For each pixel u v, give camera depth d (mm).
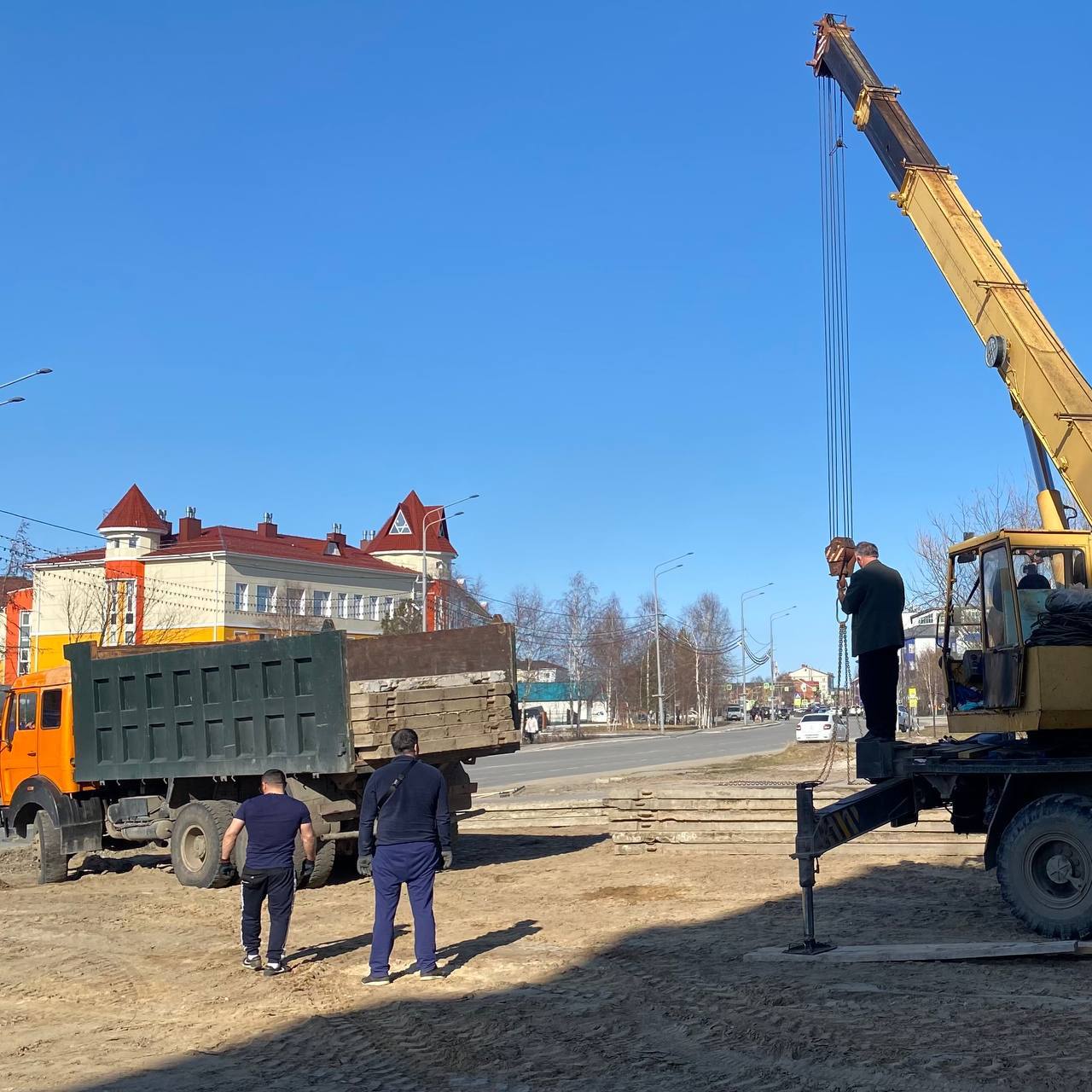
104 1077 6707
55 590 69250
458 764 16094
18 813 16141
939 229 12750
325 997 8344
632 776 30047
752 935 9984
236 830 9398
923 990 7680
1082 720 9398
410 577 79938
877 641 10070
